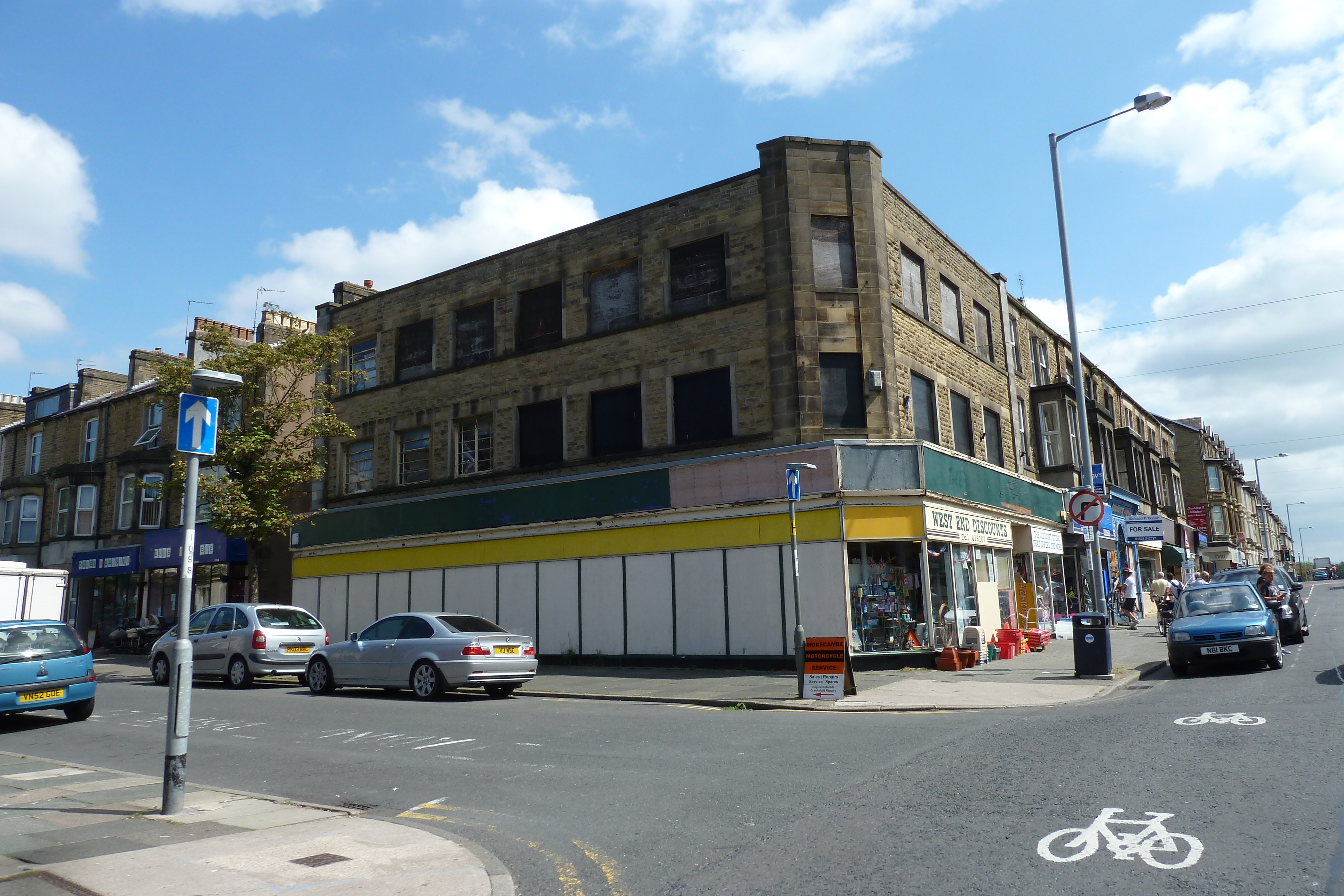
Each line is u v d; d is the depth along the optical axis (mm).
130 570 32719
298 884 5324
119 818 7062
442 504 23062
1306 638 20859
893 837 5859
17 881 5344
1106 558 32594
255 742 11172
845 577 17172
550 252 22906
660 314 20797
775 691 14391
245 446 21609
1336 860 4918
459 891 5219
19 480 37375
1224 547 63562
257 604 19109
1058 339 33562
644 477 19688
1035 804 6414
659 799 7355
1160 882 4758
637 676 17766
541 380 22578
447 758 9711
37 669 13195
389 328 26328
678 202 20875
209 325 23109
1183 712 10289
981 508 20500
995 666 17422
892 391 19203
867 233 19594
